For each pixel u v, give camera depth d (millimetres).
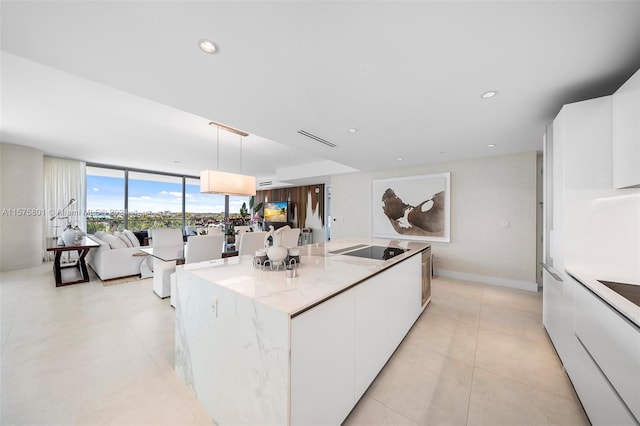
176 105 2152
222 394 1345
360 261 2031
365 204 5551
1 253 4641
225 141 4293
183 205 8125
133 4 1086
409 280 2402
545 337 2346
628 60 1498
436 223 4566
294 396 1026
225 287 1326
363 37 1316
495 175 4016
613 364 1167
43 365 1888
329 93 1930
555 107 2160
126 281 4117
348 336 1407
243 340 1210
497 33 1281
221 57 1478
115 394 1598
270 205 8805
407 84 1799
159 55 1450
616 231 1697
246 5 1105
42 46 1346
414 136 2994
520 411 1490
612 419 1168
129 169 6844
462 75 1684
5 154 4617
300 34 1292
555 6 1111
